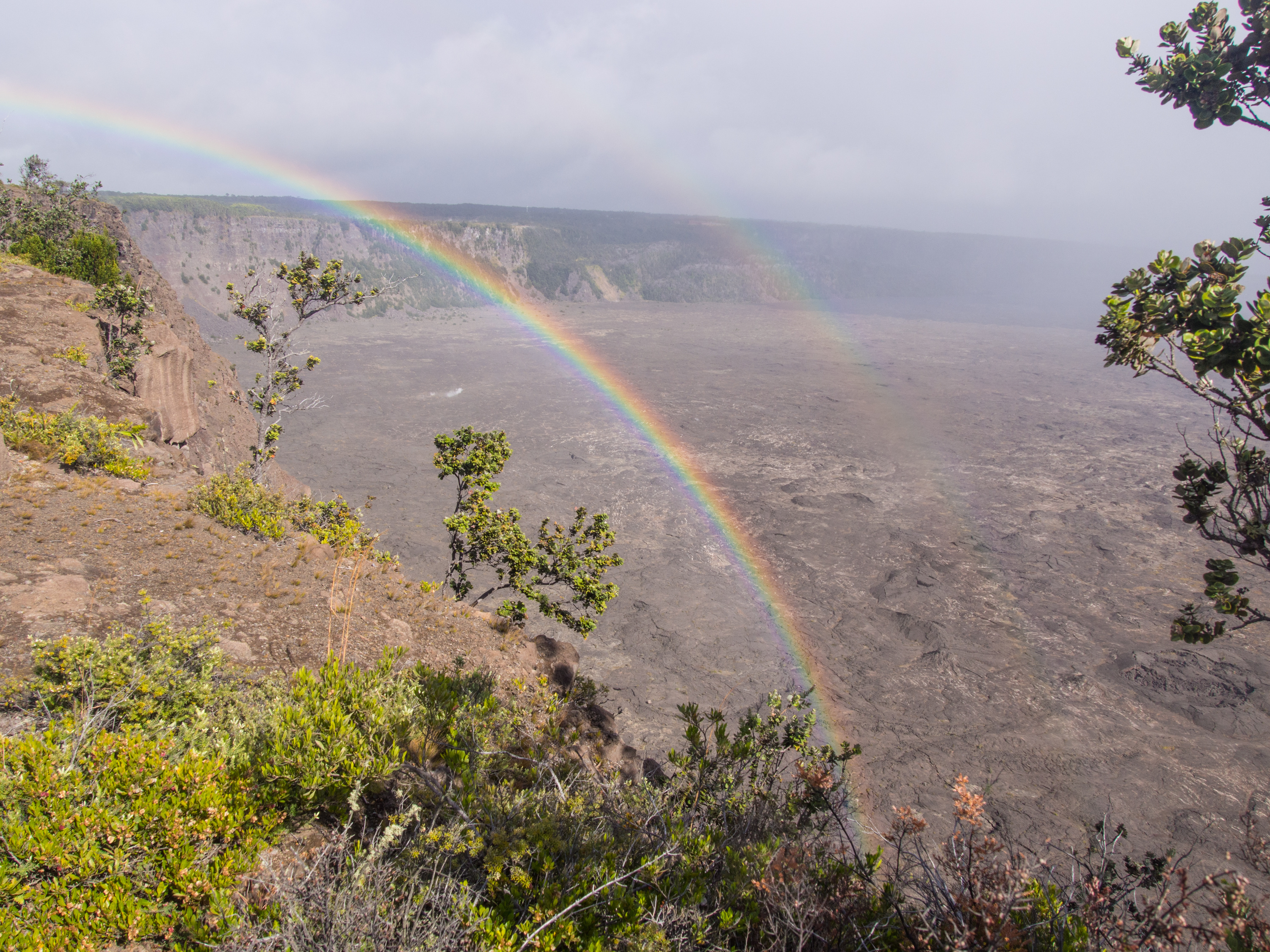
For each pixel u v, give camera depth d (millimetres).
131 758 5746
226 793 5961
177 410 27875
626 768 12383
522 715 9531
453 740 7516
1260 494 4629
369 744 6734
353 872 4945
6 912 4648
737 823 7008
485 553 20297
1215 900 6965
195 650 8977
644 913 5352
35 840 4992
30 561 12164
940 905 5051
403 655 12953
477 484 20234
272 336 27047
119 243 42969
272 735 6777
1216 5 5082
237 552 14961
